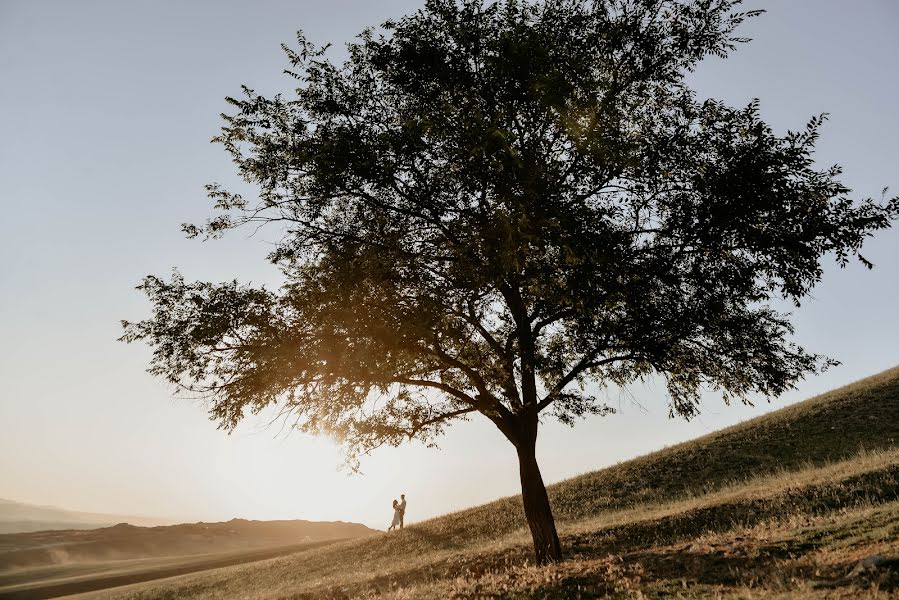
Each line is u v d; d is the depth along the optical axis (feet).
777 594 20.80
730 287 36.45
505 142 31.63
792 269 34.68
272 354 36.52
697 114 37.14
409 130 36.11
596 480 96.73
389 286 38.17
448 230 40.04
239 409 39.01
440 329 38.40
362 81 42.73
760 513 47.96
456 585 36.52
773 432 94.48
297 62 42.63
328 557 88.79
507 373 41.11
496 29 39.01
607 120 36.40
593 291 34.88
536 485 41.91
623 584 27.91
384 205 42.04
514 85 36.47
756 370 40.88
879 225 32.71
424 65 39.50
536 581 32.17
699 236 35.65
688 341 41.60
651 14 39.17
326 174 38.42
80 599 84.64
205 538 344.49
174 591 83.25
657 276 36.68
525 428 42.91
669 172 36.01
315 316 37.27
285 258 42.86
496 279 35.24
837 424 88.89
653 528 52.49
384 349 36.29
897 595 17.54
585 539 54.54
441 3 40.22
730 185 33.63
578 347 42.09
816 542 27.55
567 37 39.83
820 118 32.99
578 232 32.83
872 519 28.84
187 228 42.32
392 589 51.39
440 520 97.91
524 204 32.30
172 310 40.93
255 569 90.38
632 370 46.47
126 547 297.74
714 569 27.43
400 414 45.29
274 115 43.52
